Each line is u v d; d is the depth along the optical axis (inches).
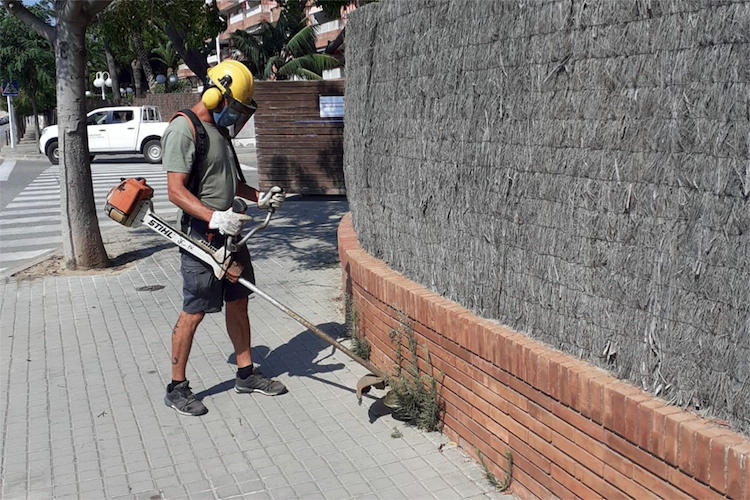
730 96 100.6
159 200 603.2
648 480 110.4
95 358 230.8
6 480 157.2
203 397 199.0
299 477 155.6
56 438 176.7
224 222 176.2
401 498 145.9
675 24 108.0
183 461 164.4
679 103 108.0
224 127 188.9
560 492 130.3
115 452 169.3
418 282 185.3
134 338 249.3
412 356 178.4
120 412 190.7
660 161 112.4
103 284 323.6
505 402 144.6
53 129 1032.2
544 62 134.3
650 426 108.9
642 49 113.9
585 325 129.3
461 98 160.9
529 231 141.7
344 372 212.2
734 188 101.0
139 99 1504.7
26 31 1278.3
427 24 174.9
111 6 440.1
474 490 147.5
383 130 203.5
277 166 557.9
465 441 161.6
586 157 126.5
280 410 189.5
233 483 154.2
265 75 1008.9
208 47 790.5
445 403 168.6
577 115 127.8
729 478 96.6
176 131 180.4
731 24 99.9
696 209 107.0
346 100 247.4
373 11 207.2
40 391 205.5
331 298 289.7
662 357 113.3
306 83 544.7
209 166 184.4
